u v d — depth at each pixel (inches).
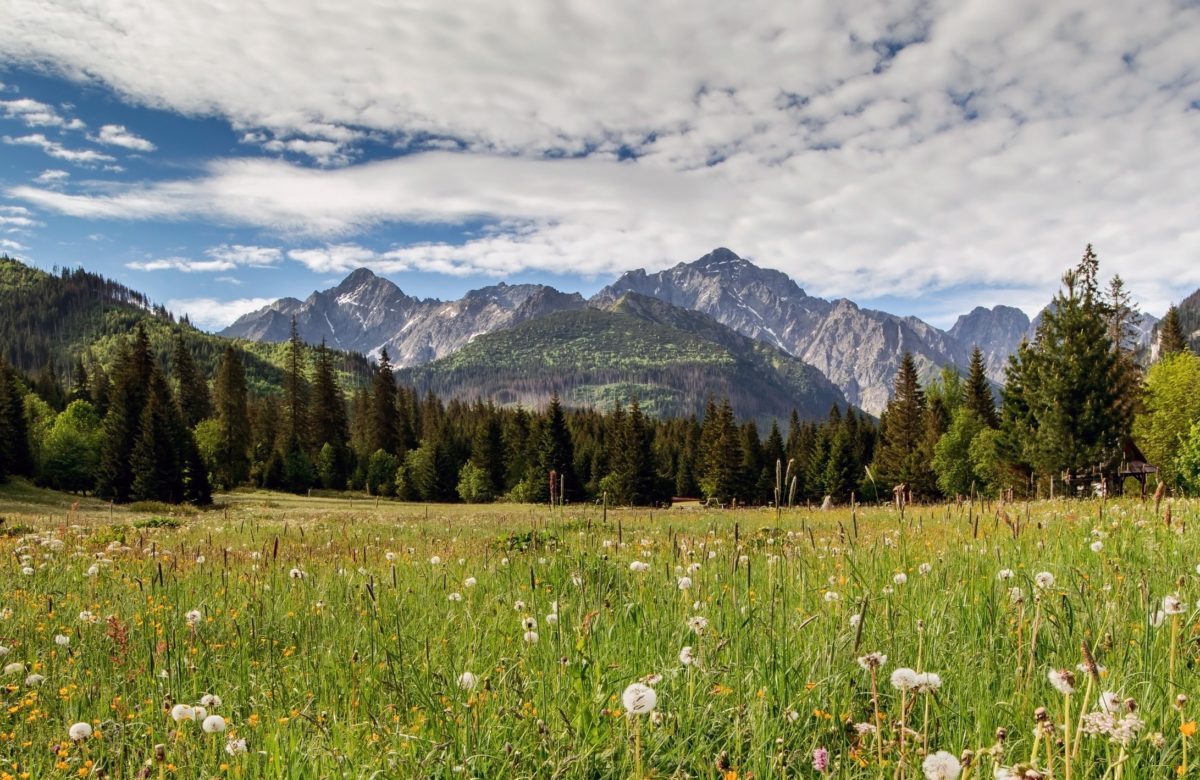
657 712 126.9
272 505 2498.8
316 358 4503.0
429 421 4938.5
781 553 269.6
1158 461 1800.0
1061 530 322.3
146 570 357.7
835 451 2977.4
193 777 124.4
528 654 170.2
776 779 112.1
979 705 125.5
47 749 142.8
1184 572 209.2
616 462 3213.6
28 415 3016.7
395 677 164.1
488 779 116.7
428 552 480.7
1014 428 1831.9
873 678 110.0
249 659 201.9
